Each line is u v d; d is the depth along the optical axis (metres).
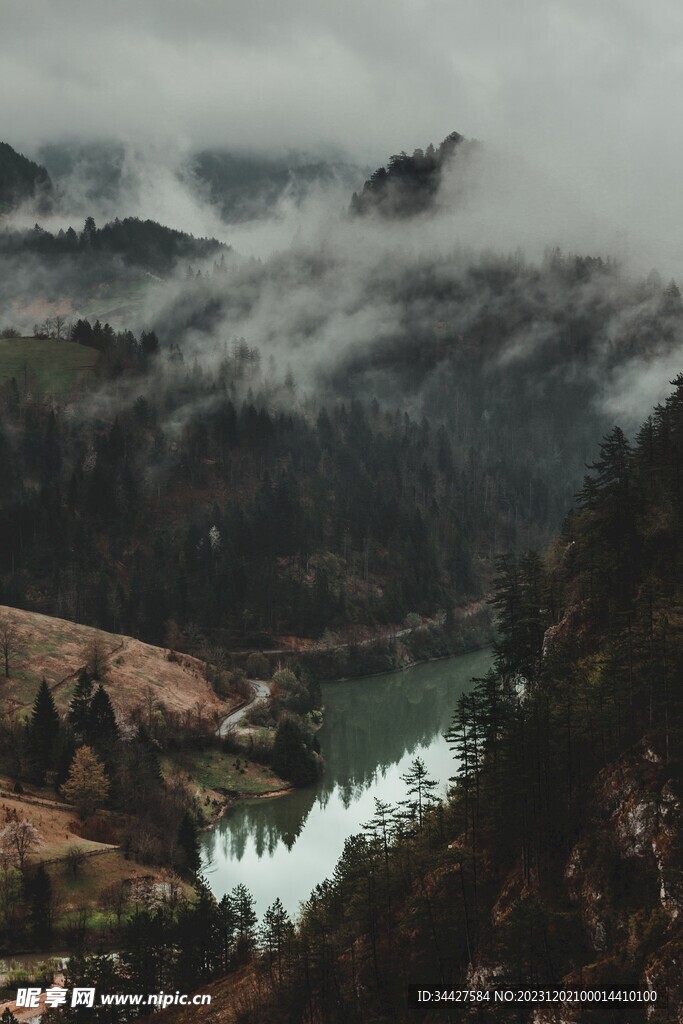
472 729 97.62
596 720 91.25
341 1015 87.25
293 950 94.44
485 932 86.31
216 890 136.62
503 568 131.88
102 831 142.12
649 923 75.69
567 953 79.12
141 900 125.12
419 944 88.62
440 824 101.12
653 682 89.00
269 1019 91.00
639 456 142.25
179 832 143.88
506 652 127.31
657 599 100.06
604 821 85.06
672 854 78.00
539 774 89.81
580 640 112.62
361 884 94.62
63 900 123.06
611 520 121.19
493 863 91.88
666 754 84.44
